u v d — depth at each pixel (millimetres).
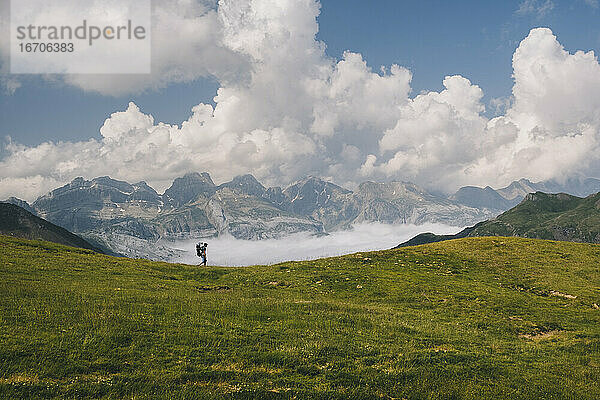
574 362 30750
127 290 42594
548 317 42750
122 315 31047
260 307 38531
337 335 31938
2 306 30328
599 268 63969
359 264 66938
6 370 21734
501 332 37562
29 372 21875
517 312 44156
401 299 49000
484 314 43219
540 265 66062
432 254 73000
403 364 27312
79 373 22609
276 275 60219
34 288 37469
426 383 25031
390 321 37656
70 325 28156
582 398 25109
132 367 23688
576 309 46344
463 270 63969
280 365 25969
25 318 28438
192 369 24047
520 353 32031
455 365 27906
